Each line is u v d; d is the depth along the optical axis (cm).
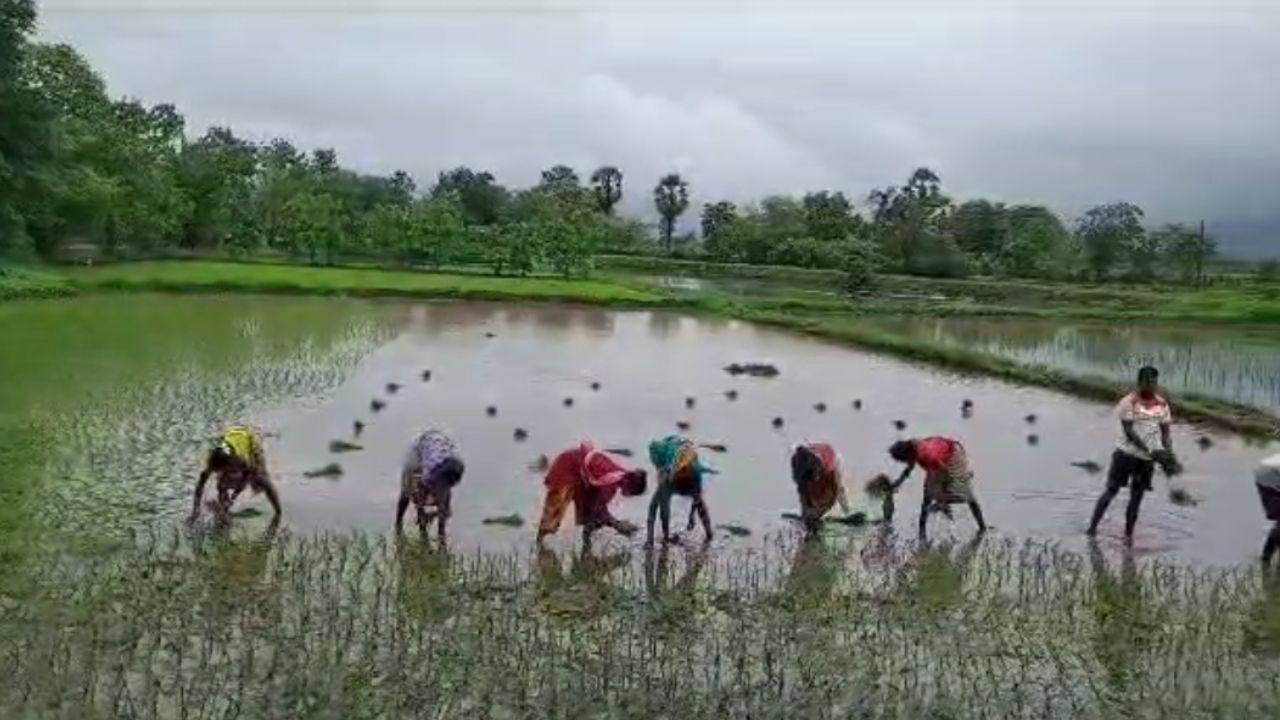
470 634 1097
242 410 2234
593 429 2267
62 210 5600
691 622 1172
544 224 7069
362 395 2512
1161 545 1545
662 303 5469
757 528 1560
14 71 4878
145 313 4075
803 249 9400
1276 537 1451
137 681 958
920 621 1202
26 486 1582
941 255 9000
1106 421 2625
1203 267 9306
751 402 2714
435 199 8969
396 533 1451
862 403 2777
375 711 923
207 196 7394
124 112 7244
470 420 2294
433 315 4591
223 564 1286
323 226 6931
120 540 1360
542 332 4162
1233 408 2650
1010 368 3353
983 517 1669
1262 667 1105
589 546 1441
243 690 948
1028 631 1184
